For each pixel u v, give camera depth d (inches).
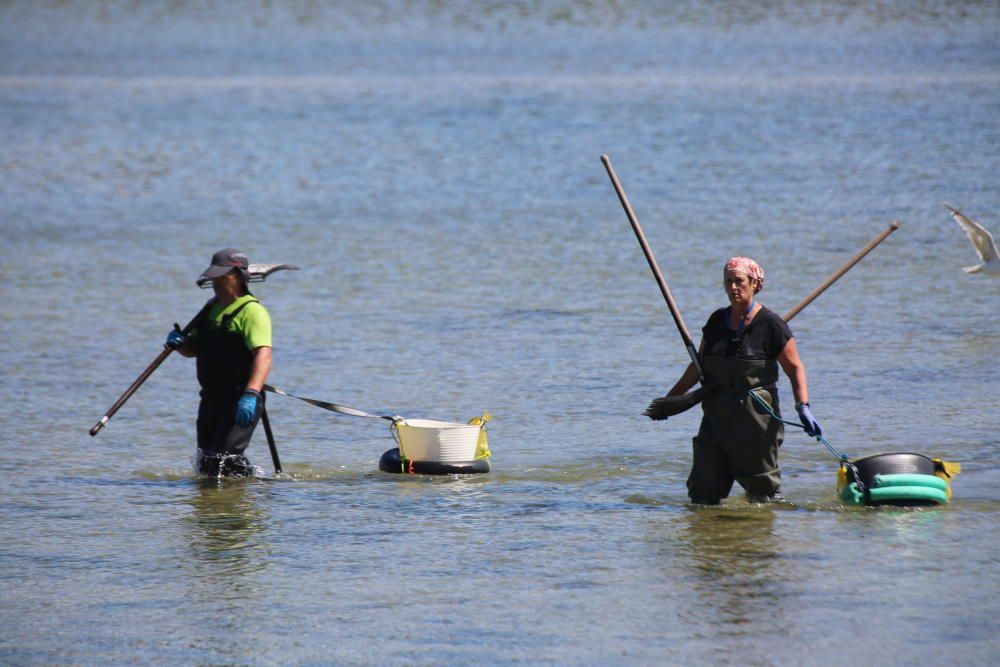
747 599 922.1
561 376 1749.5
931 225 2861.7
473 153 4281.5
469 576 986.7
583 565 1005.8
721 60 7003.0
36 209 3472.0
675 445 1416.1
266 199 3575.3
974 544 1036.5
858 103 5064.0
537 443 1435.8
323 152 4404.5
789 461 1328.7
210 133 4916.3
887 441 1395.2
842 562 997.2
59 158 4379.9
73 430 1524.4
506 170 3932.1
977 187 3309.5
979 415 1494.8
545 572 991.6
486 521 1137.4
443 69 7047.2
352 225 3129.9
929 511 1135.6
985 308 2100.1
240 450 1309.1
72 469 1350.9
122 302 2330.2
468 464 1305.4
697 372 1176.2
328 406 1337.4
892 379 1678.2
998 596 917.8
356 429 1526.8
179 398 1683.1
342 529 1120.2
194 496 1238.9
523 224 3068.4
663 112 5059.1
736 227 2923.2
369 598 941.8
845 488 1157.1
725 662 814.5
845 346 1872.5
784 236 2792.8
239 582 981.8
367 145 4522.6
